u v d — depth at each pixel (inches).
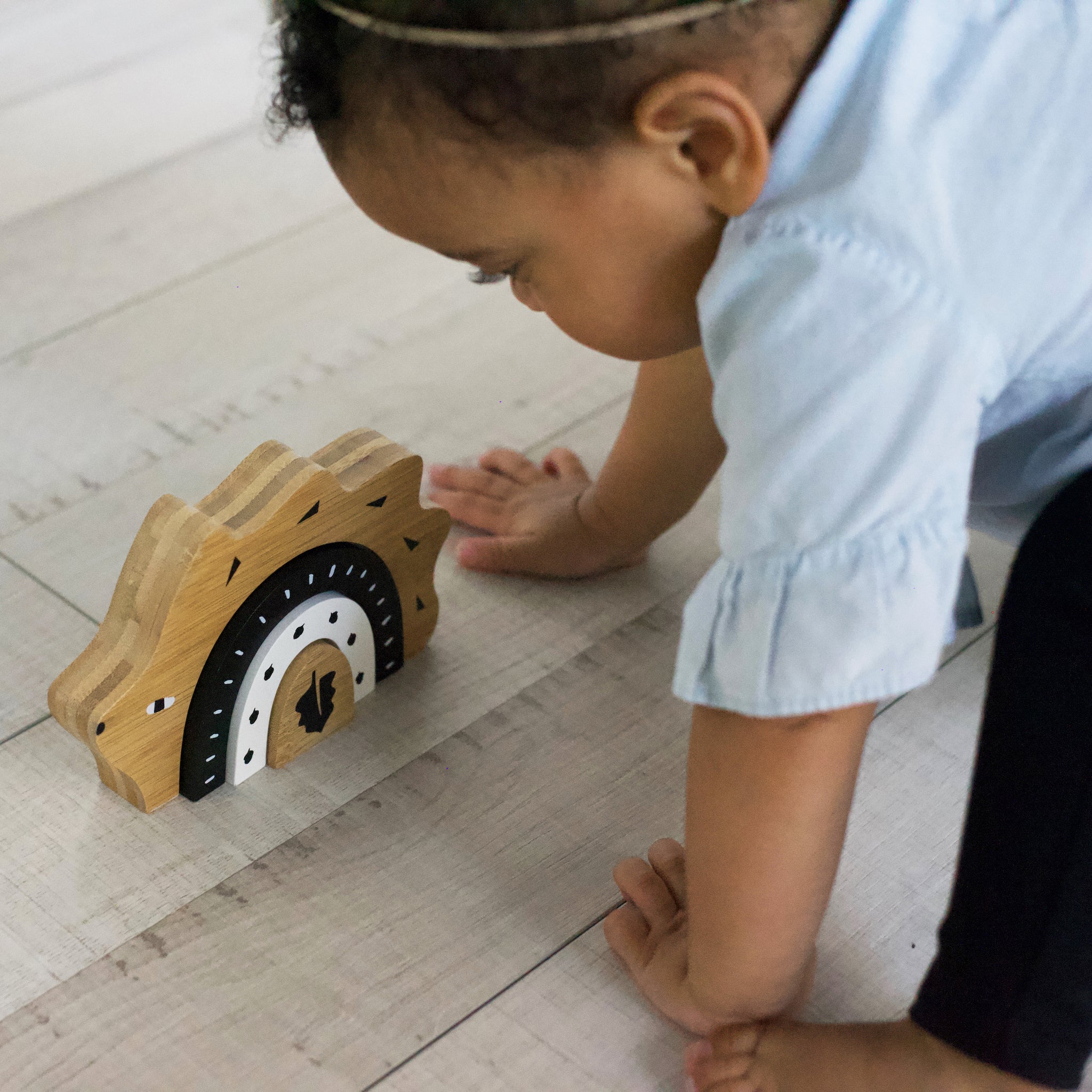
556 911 29.2
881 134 21.2
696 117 20.6
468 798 31.6
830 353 20.9
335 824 30.9
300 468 30.1
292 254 51.9
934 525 21.5
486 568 38.2
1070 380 23.6
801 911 24.3
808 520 21.4
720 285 21.9
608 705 34.3
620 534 37.0
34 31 66.8
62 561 38.0
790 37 21.1
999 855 23.1
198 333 47.4
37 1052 26.0
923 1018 23.8
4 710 33.5
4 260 50.8
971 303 21.3
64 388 44.7
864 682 21.7
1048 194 21.8
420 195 22.1
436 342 47.6
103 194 54.9
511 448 42.9
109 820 30.7
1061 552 23.6
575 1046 26.5
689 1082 25.8
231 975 27.5
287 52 22.0
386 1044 26.4
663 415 34.5
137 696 28.7
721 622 22.3
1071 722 22.8
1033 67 22.0
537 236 22.6
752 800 23.4
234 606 29.6
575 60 20.0
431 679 34.9
